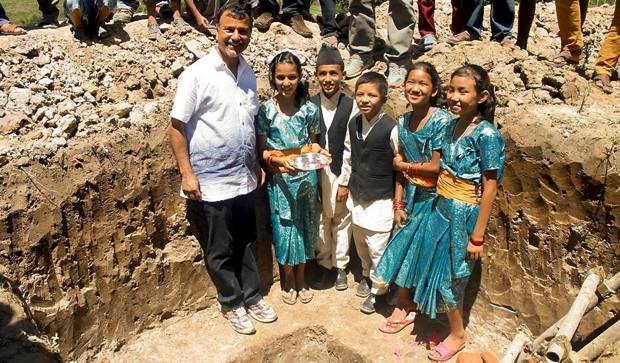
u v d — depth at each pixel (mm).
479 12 4902
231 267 4086
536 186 3762
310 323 4250
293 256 4203
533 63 4445
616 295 3492
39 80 4086
